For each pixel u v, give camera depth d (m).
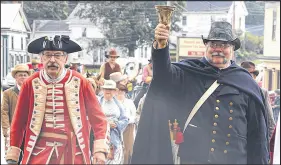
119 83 12.41
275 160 7.95
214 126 6.81
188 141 6.84
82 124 7.02
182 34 76.75
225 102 6.87
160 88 6.81
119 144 10.52
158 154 6.70
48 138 6.95
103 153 7.03
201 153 6.79
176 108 6.89
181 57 47.53
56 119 6.97
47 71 7.00
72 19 73.56
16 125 7.07
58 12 75.56
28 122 6.99
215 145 6.77
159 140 6.73
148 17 67.94
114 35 69.00
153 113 6.75
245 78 7.00
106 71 15.00
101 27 70.12
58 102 6.99
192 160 6.82
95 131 7.11
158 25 6.55
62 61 7.03
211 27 7.07
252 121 6.96
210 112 6.85
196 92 6.90
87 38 71.38
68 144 6.96
